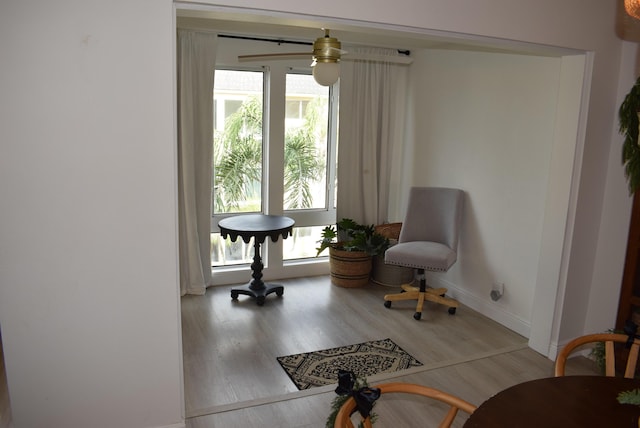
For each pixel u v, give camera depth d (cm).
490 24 271
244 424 261
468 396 294
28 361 220
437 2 256
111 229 219
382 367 329
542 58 353
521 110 373
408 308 436
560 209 328
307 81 486
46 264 214
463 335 383
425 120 486
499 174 398
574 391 157
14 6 192
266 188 485
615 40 312
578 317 349
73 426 232
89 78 205
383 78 492
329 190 516
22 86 198
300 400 285
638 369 302
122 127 212
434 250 414
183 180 433
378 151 509
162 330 235
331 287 485
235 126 467
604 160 329
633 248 318
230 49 443
